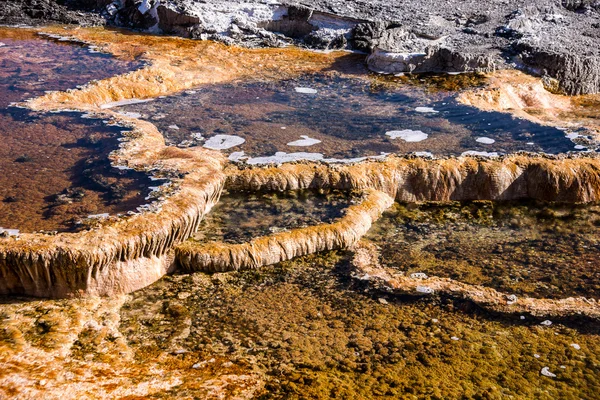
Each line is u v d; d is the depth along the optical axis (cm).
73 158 763
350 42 1220
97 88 973
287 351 524
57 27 1301
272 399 467
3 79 1002
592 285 623
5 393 444
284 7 1271
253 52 1182
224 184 754
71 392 453
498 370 511
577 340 548
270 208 726
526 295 605
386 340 542
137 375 483
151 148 789
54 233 584
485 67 1103
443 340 544
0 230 591
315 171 771
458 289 604
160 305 579
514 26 1252
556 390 491
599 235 718
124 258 584
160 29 1277
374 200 745
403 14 1288
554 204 781
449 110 968
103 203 652
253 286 614
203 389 472
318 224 689
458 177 786
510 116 948
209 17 1241
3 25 1300
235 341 535
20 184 695
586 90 1105
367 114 952
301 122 918
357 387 485
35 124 853
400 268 647
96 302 567
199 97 1005
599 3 1426
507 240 709
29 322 527
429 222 741
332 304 590
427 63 1120
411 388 486
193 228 658
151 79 1025
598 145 853
